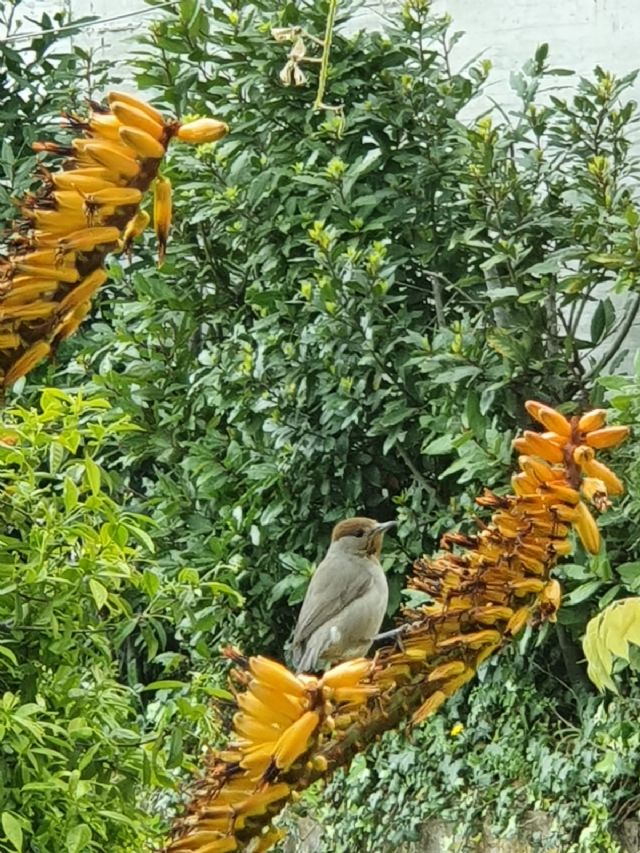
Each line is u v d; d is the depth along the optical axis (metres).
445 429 7.50
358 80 8.43
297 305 8.45
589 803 7.01
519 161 8.11
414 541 7.98
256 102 8.54
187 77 8.76
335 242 8.17
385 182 8.53
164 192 1.88
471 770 7.73
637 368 6.58
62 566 4.30
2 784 3.93
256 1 8.75
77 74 10.03
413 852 7.78
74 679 4.28
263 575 8.34
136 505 8.67
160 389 8.61
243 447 8.33
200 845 1.93
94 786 4.29
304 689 1.92
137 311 8.79
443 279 8.14
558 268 7.35
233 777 1.94
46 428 4.59
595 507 2.06
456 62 9.93
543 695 7.77
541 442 2.07
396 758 7.93
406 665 2.04
